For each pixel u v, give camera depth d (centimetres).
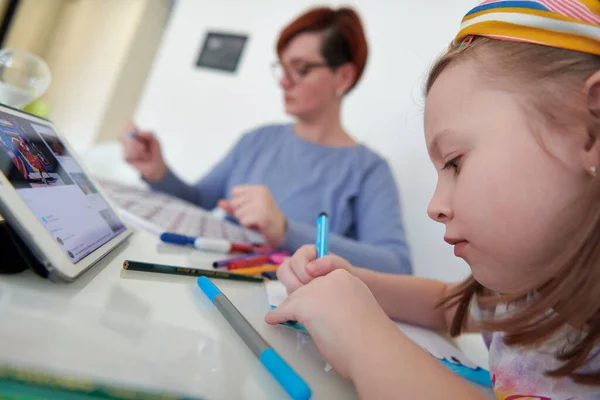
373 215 87
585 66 24
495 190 24
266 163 108
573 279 24
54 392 14
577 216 24
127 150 100
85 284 26
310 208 95
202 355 21
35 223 23
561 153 23
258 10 159
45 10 165
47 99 168
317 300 25
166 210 72
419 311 43
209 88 160
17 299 21
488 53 27
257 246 62
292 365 23
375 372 20
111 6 178
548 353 30
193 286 32
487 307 37
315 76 99
